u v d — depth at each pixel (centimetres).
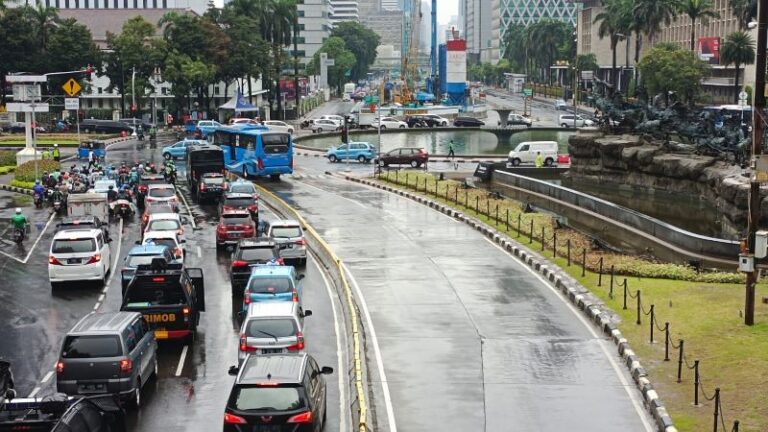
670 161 6844
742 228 5025
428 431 2214
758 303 3262
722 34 14900
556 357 2805
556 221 5216
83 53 13538
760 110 2997
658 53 13275
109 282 3953
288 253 4203
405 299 3559
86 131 12412
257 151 7706
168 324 2905
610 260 4125
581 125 13750
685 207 6222
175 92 13650
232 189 5791
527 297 3597
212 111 15275
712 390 2427
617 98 8094
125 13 18088
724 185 5312
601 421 2273
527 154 8944
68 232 3891
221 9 15125
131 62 13525
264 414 1905
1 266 4322
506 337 3027
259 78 16700
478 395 2467
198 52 13925
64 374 2281
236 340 3050
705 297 3403
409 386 2545
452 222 5538
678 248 4684
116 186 6162
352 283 3841
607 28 16388
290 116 16138
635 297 3444
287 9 15612
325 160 9750
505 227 5156
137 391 2362
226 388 2559
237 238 4619
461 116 16500
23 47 13338
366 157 9550
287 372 2000
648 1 14000
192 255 4559
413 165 8975
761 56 2998
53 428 1681
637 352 2784
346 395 2481
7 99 13450
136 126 12631
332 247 4675
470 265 4228
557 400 2425
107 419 1961
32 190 6931
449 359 2788
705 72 13438
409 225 5416
